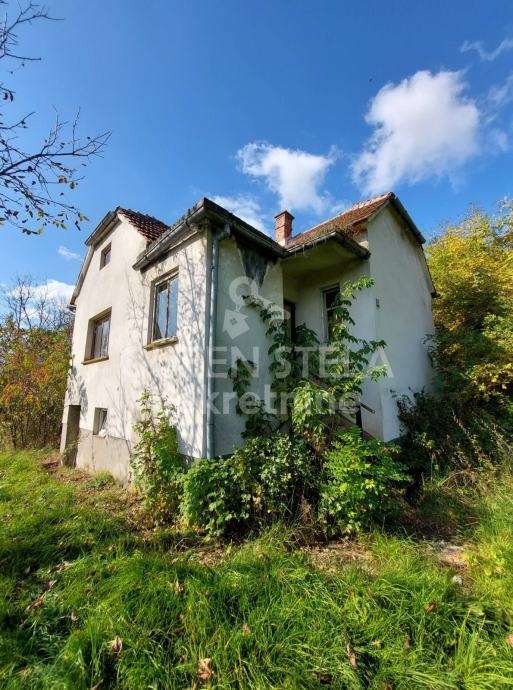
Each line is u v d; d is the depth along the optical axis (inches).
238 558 107.8
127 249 273.9
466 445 210.4
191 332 179.0
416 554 110.0
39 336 426.3
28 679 66.2
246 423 179.8
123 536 130.4
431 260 429.4
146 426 182.1
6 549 118.5
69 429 349.1
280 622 75.9
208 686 62.4
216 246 176.2
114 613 80.5
